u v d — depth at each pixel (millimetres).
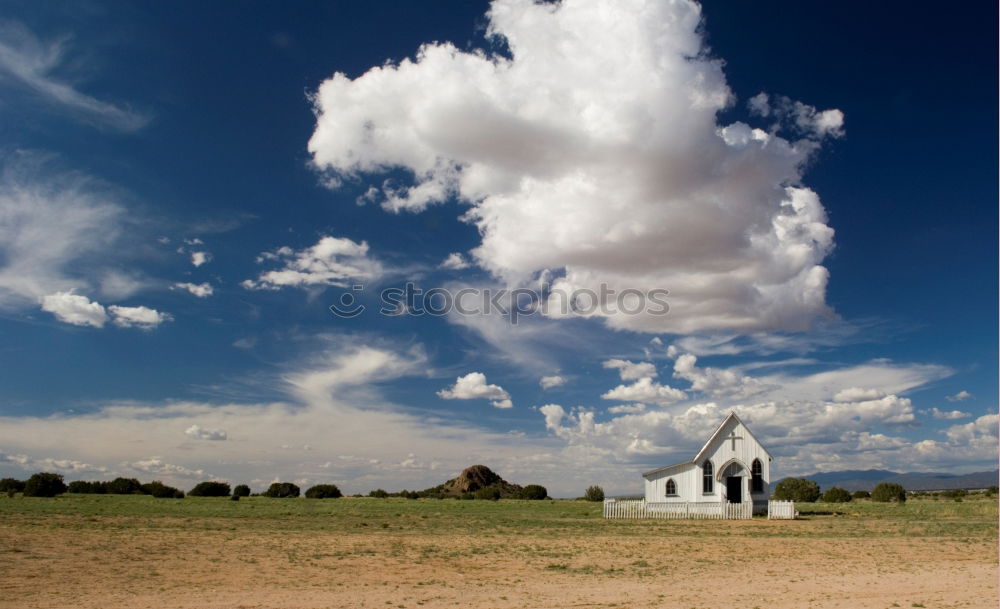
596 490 67562
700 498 44438
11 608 13125
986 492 98812
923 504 58219
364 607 13633
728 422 45625
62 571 17328
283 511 45281
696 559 21328
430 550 22953
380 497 83188
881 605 13727
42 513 36156
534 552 22797
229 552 21625
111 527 29078
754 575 18047
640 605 13867
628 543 25781
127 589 15164
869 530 31734
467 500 72938
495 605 13898
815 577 17609
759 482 45250
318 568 18703
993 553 22422
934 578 17234
